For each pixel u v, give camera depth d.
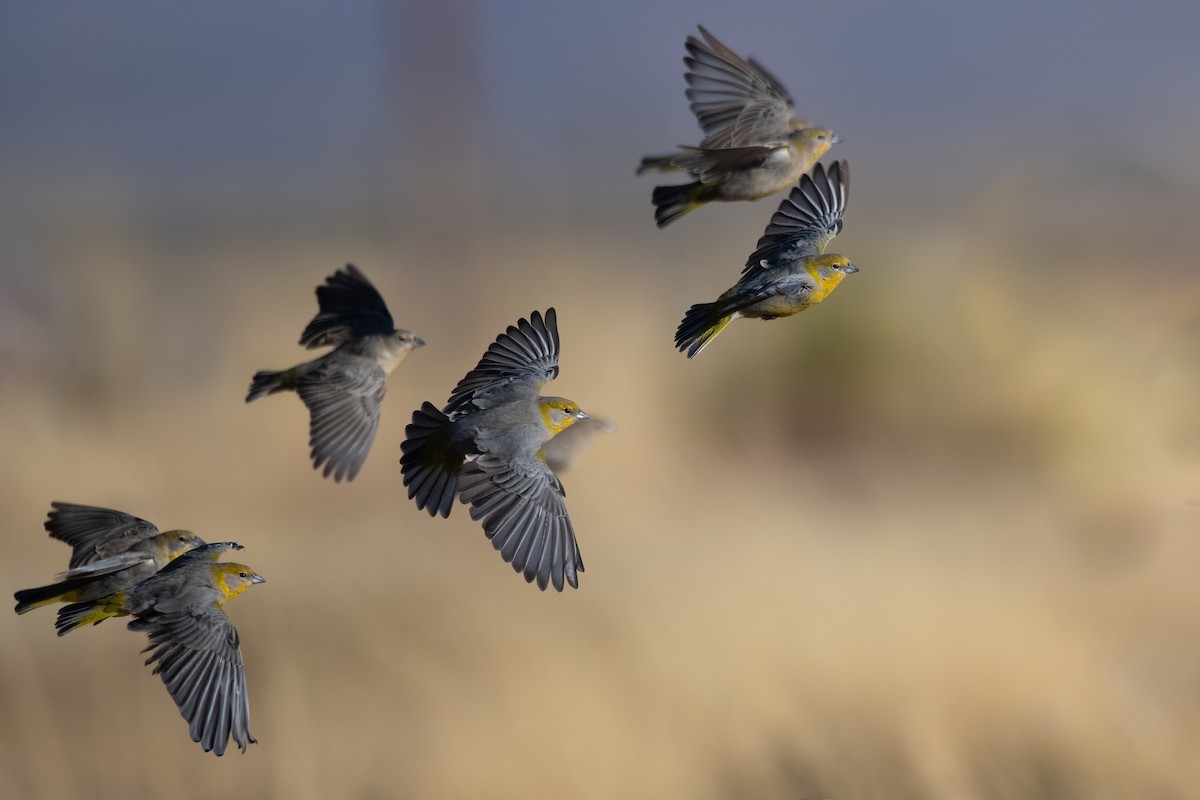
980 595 15.09
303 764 13.12
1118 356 20.34
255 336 23.20
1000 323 20.83
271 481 19.12
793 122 11.08
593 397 20.09
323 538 16.98
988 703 13.74
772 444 20.80
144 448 19.42
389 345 11.34
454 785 12.95
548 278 25.28
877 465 19.81
